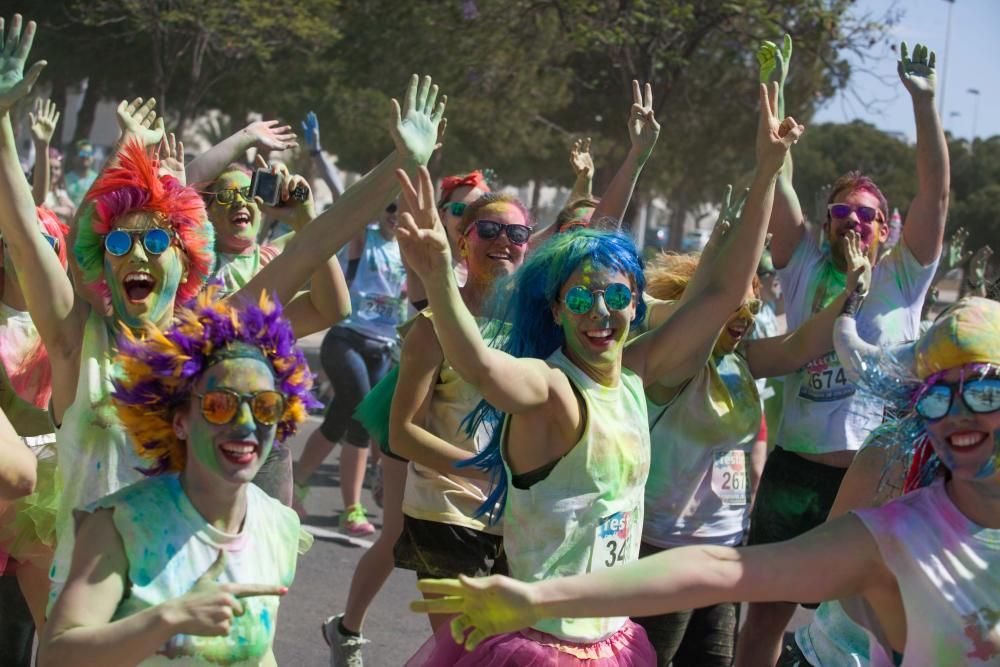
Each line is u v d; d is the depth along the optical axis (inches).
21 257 158.2
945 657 119.4
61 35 1135.0
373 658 249.8
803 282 251.1
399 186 176.7
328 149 1368.1
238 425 125.3
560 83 1037.2
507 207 220.8
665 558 118.9
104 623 121.0
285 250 176.4
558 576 151.2
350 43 1166.3
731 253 171.0
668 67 860.0
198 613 117.3
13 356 196.2
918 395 124.8
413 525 205.2
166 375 125.9
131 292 161.9
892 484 140.6
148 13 1043.9
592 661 152.3
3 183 156.9
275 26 1095.0
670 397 201.0
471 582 115.9
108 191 161.2
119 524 124.6
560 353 156.3
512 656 149.1
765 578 119.8
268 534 135.6
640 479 156.3
